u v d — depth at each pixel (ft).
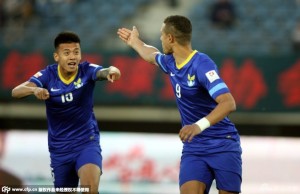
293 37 165.17
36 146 125.59
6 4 167.94
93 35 170.60
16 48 150.30
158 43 161.79
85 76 72.18
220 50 153.99
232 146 67.41
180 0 178.81
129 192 122.42
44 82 72.33
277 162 124.26
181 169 67.41
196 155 67.36
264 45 165.78
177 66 67.00
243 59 147.64
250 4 176.65
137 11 178.81
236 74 147.43
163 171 123.03
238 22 172.14
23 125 159.22
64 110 72.28
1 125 158.61
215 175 67.51
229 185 66.90
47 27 171.63
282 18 174.29
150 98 148.46
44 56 150.00
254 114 150.41
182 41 66.39
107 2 180.86
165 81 148.25
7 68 149.79
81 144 73.26
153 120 156.25
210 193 112.27
